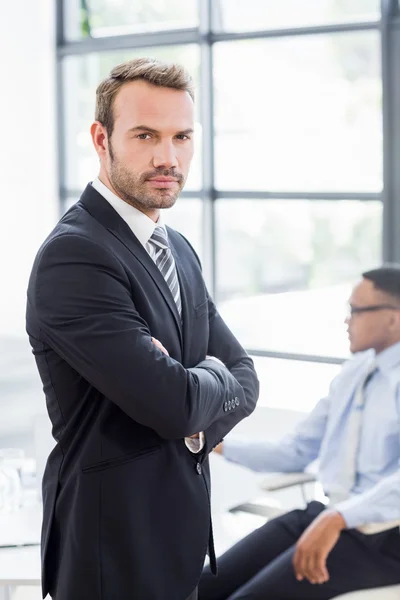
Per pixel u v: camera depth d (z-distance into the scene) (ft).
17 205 20.08
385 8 16.71
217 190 19.27
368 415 10.64
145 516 5.76
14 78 19.93
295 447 11.18
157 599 5.79
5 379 19.17
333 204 17.97
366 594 9.32
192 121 5.93
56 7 20.84
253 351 18.28
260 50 18.51
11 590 9.68
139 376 5.47
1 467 9.32
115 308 5.52
